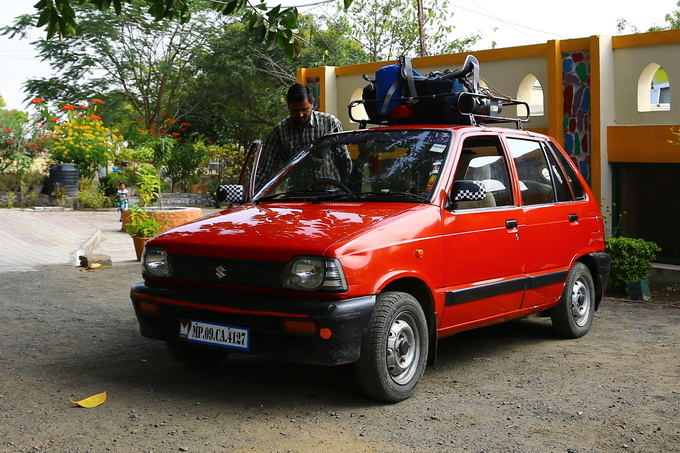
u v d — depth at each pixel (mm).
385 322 4633
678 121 9695
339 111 12938
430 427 4359
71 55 35562
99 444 4043
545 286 6254
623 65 10203
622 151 10094
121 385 5160
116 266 11727
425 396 4992
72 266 11555
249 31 6402
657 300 9258
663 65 9805
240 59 33281
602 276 7184
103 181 26797
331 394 4996
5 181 24797
